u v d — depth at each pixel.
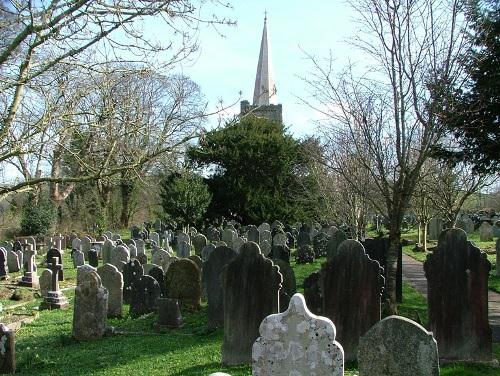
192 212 34.12
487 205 42.94
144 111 9.80
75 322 10.92
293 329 5.75
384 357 5.77
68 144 8.81
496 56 11.28
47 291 16.25
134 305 13.14
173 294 13.34
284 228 35.16
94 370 8.59
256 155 38.31
